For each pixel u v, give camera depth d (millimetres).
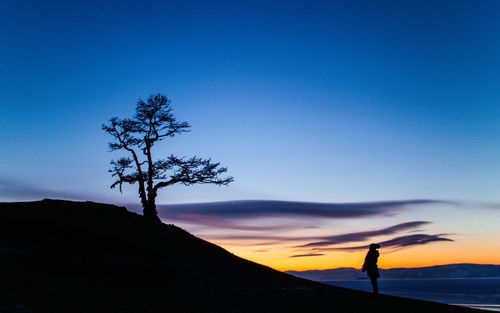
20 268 18266
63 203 29500
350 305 15836
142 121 35219
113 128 35188
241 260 27578
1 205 27281
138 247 24359
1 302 12906
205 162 35562
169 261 23266
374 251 18359
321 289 20719
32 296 14352
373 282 17797
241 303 15867
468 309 16219
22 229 23297
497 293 150875
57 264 19906
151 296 16641
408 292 167750
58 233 23562
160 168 34688
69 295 15273
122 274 20188
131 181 34312
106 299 15219
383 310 14852
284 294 18234
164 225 32250
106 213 29625
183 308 14414
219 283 20312
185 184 35281
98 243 23500
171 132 35594
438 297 118250
